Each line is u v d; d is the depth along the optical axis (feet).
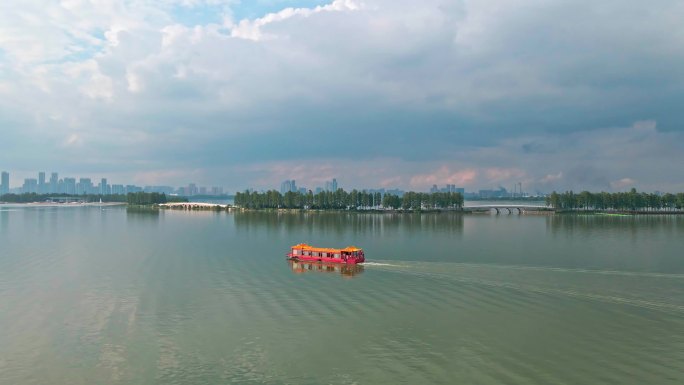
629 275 364.38
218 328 244.22
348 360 204.03
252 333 236.84
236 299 299.99
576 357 205.57
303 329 242.17
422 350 214.48
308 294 312.29
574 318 256.93
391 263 426.10
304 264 430.61
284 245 581.12
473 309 274.98
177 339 228.84
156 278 367.45
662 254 490.08
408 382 183.93
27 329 243.81
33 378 189.06
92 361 204.13
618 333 233.55
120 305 287.48
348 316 263.29
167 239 651.25
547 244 587.27
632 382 182.19
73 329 243.60
